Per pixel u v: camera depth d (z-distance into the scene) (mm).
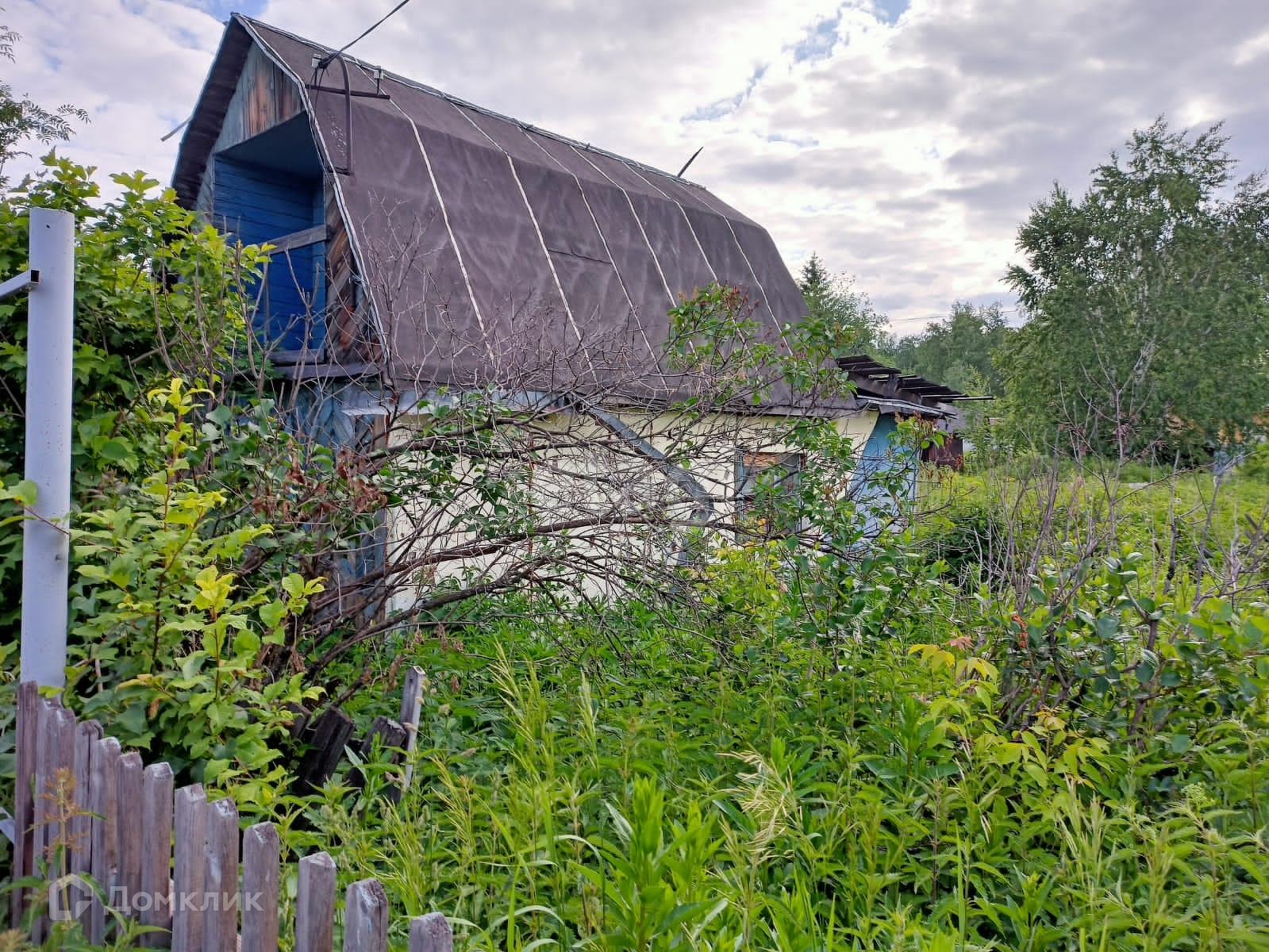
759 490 5750
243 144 9086
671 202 11719
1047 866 3123
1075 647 3869
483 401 5008
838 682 4258
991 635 4332
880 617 4625
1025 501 6375
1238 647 3457
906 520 6336
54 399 3078
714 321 6332
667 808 3297
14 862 2764
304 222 10172
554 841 2707
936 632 5016
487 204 8867
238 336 5723
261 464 4180
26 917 2564
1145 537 5984
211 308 5160
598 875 2352
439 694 4414
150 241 4836
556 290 8805
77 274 4309
